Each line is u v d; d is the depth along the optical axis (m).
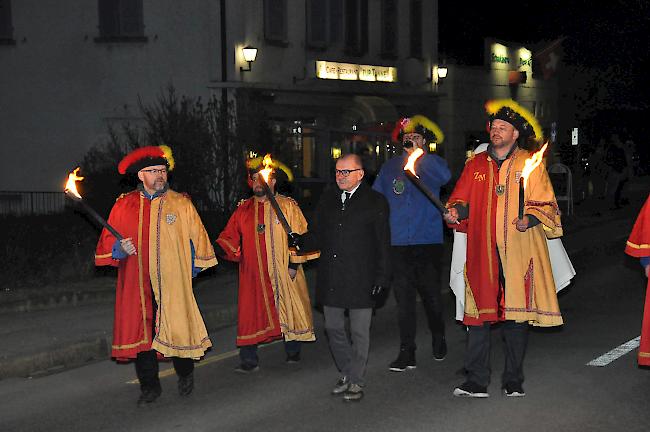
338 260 7.95
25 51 25.53
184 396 8.28
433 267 9.17
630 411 7.56
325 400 8.08
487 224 7.83
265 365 9.48
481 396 8.00
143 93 24.92
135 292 7.80
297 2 27.19
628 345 9.98
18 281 13.91
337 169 7.98
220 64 24.62
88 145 25.20
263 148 18.81
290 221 9.09
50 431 7.36
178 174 17.81
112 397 8.35
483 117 36.59
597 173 35.62
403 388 8.40
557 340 10.32
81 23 25.19
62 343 10.07
